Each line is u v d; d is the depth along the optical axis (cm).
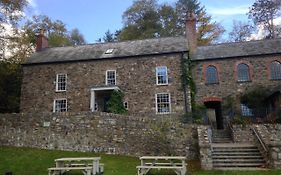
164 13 4747
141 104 2425
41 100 2597
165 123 1738
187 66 2450
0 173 1290
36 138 1816
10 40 3034
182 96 2386
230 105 2444
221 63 2548
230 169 1352
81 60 2597
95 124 1777
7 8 2334
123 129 1753
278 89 2267
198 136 1590
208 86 2514
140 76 2488
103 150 1733
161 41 2772
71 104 2533
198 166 1452
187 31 2814
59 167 1246
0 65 2995
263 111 2419
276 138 1702
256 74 2477
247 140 1862
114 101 2417
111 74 2545
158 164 1348
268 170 1298
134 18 4819
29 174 1277
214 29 4297
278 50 2494
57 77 2625
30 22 4009
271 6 4225
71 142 1772
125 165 1450
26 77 2675
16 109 2844
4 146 1816
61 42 4300
